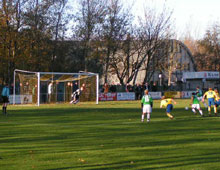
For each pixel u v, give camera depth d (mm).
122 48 50906
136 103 36406
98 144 11680
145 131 14898
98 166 8641
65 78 35750
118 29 49625
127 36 50906
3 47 40156
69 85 36969
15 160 9289
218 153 10203
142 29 52188
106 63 49938
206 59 75000
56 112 24266
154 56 53344
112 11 49656
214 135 13750
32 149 10797
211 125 17125
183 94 51438
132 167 8555
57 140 12492
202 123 18000
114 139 12734
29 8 42656
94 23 48906
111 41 48938
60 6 46344
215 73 54969
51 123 17750
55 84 36125
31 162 9062
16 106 31031
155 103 36938
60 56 47969
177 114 23219
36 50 42562
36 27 42875
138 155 9914
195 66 69562
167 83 63031
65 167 8555
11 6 40125
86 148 10953
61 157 9656
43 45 43312
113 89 44969
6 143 11859
